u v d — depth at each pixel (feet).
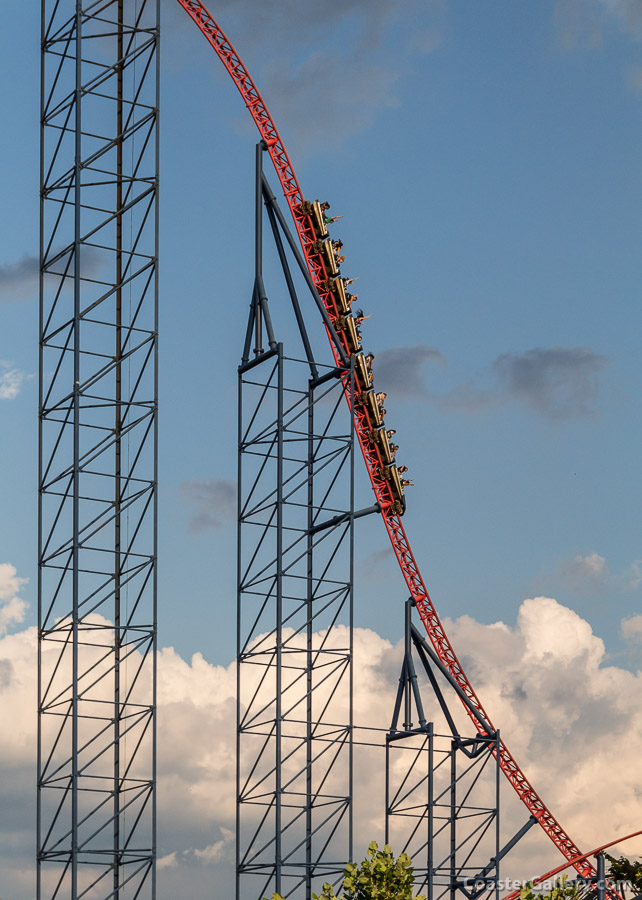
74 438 394.11
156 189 416.87
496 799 538.47
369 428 538.06
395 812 518.78
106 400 405.59
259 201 475.72
